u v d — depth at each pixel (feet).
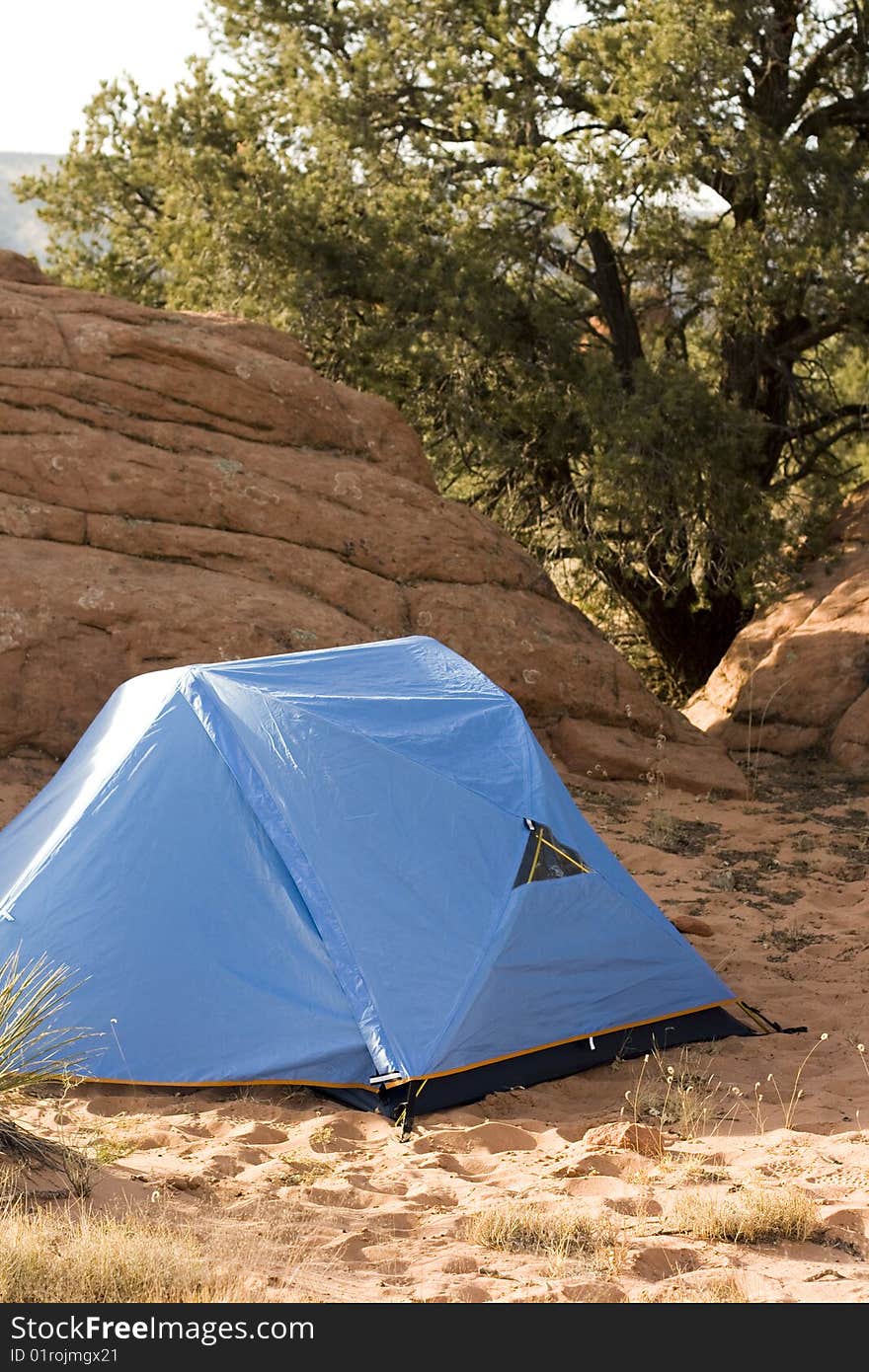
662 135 48.83
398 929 19.36
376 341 54.29
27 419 39.34
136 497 39.73
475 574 44.21
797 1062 19.81
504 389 57.00
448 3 54.80
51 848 20.84
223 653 37.35
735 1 49.83
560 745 42.14
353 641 39.34
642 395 53.06
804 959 25.23
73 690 35.76
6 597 35.78
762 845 34.78
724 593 60.54
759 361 59.98
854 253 54.85
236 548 40.50
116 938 19.58
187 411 41.98
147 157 65.62
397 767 21.08
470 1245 12.92
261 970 19.27
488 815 21.09
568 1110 18.26
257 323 46.50
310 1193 14.32
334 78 58.29
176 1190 14.11
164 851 20.30
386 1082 17.79
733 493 53.67
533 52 52.75
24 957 19.45
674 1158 15.81
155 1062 18.52
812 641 47.67
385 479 44.68
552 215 54.03
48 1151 14.10
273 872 19.94
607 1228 13.16
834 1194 14.16
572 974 20.21
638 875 31.71
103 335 41.22
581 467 59.98
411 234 54.34
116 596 37.04
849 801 39.75
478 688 23.76
